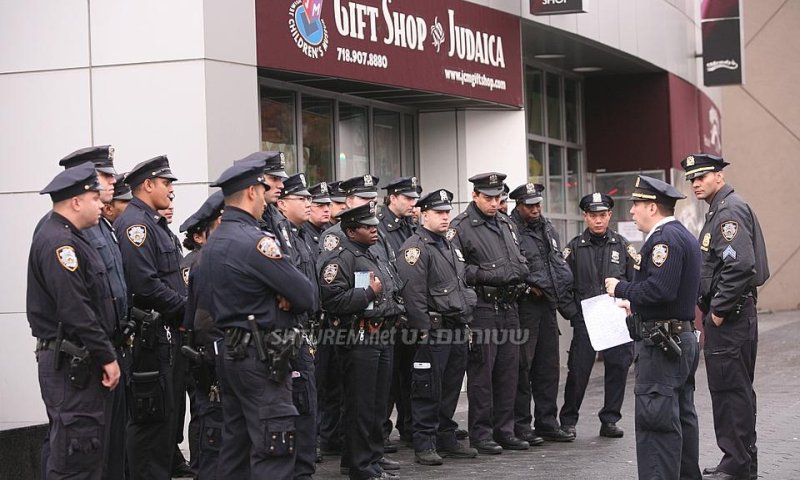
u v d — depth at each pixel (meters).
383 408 9.32
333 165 13.87
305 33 11.80
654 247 7.90
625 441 11.44
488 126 15.62
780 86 29.97
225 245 7.02
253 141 11.25
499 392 10.97
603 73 20.00
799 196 29.95
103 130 11.04
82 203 6.87
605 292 11.74
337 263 9.04
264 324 6.96
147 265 7.94
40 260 6.76
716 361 8.97
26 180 11.27
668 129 19.84
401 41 13.23
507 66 15.28
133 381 7.92
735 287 8.78
